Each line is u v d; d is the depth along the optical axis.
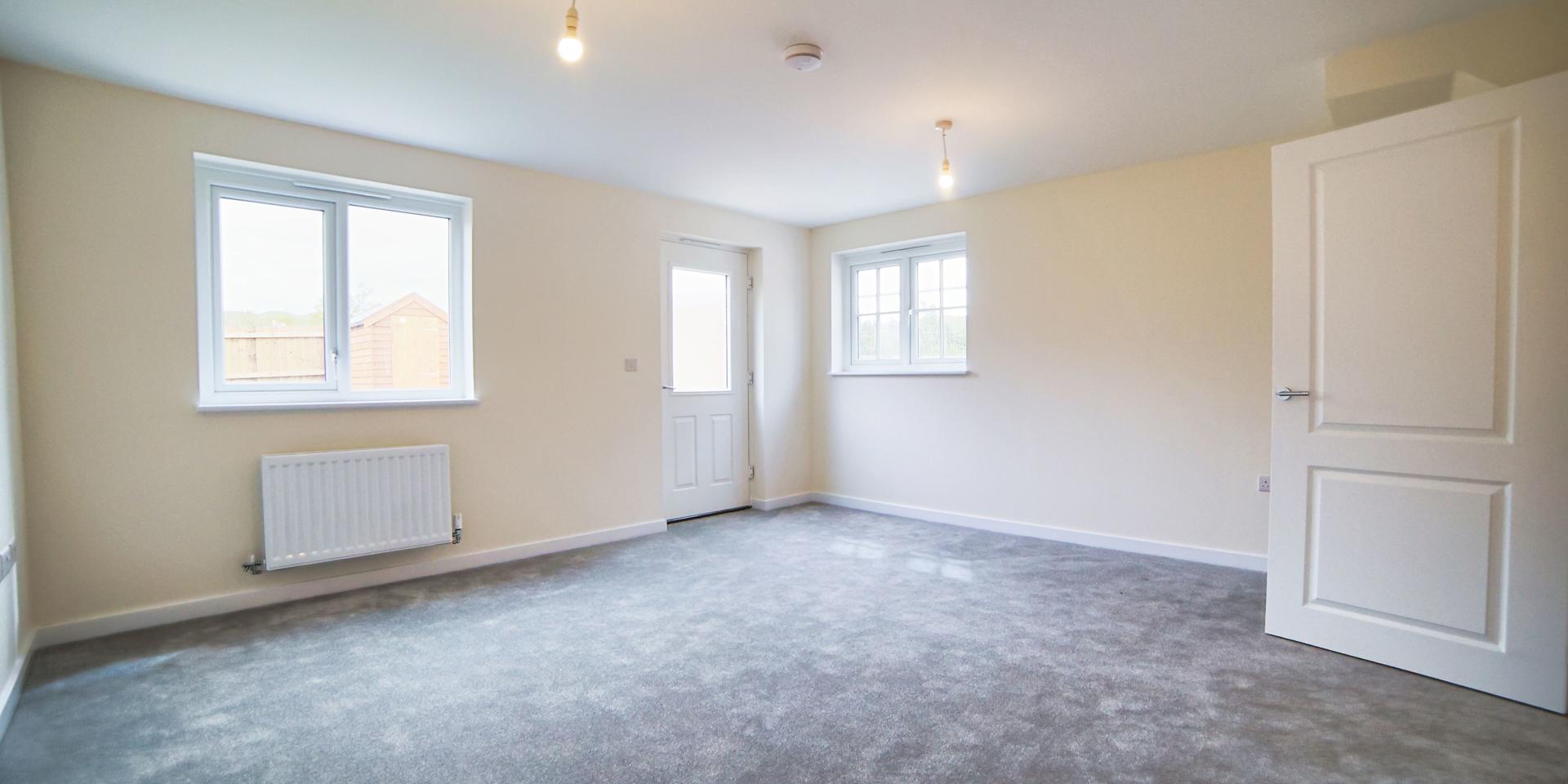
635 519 4.64
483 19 2.42
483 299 3.96
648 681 2.45
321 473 3.31
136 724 2.16
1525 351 2.22
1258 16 2.44
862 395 5.54
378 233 3.74
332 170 3.45
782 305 5.66
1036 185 4.54
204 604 3.11
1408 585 2.47
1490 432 2.29
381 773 1.90
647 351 4.71
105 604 2.90
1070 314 4.41
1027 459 4.61
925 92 3.08
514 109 3.23
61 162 2.81
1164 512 4.07
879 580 3.63
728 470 5.48
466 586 3.54
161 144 3.03
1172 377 4.03
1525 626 2.23
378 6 2.33
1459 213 2.33
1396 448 2.48
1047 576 3.69
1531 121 2.19
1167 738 2.05
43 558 2.77
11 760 1.95
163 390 3.04
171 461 3.05
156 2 2.29
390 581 3.61
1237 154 3.80
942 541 4.45
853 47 2.66
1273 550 2.81
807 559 4.05
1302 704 2.25
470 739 2.06
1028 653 2.68
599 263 4.46
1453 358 2.35
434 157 3.78
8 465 2.46
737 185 4.52
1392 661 2.51
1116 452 4.24
